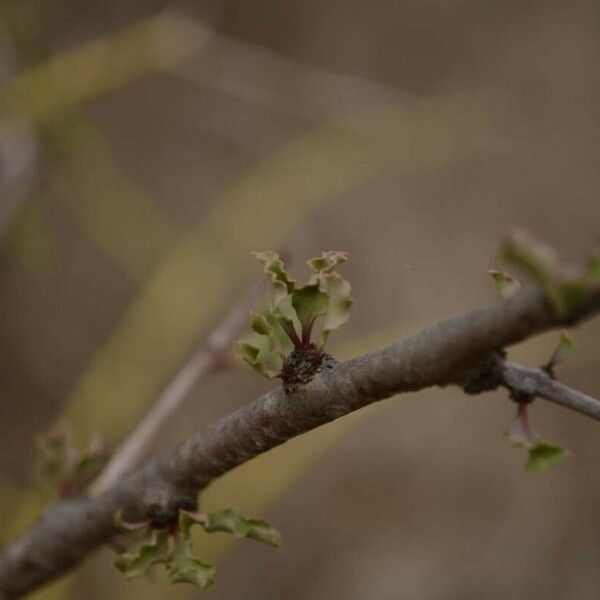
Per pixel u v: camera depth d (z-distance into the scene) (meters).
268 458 0.60
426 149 0.76
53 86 0.62
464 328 0.23
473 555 0.68
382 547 0.69
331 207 0.76
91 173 0.71
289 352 0.25
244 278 0.69
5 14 0.62
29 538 0.32
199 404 0.69
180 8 0.74
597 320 0.67
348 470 0.71
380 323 0.74
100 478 0.34
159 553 0.27
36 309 0.73
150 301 0.65
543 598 0.66
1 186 0.60
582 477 0.69
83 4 0.69
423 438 0.71
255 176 0.73
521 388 0.24
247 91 0.74
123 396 0.61
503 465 0.70
